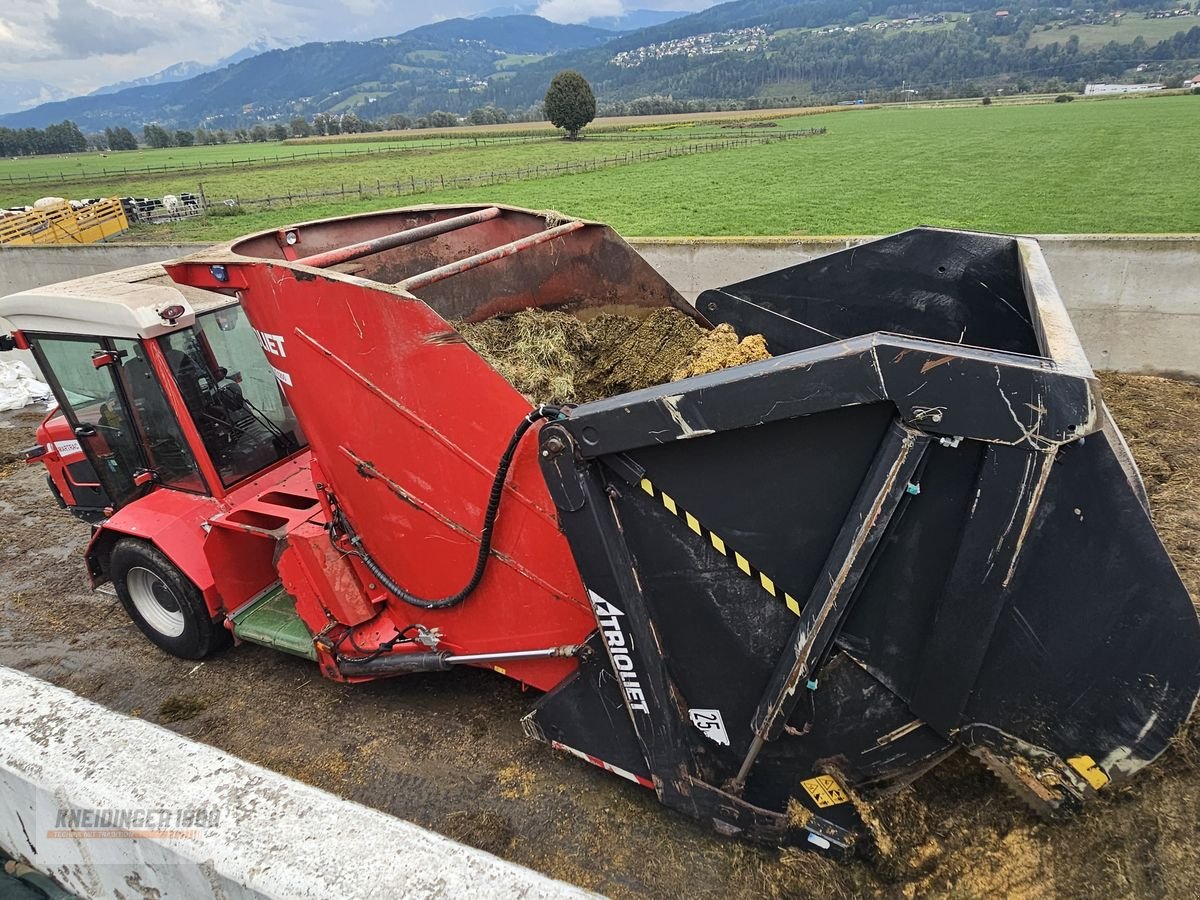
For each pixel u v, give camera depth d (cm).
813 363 207
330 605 365
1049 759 232
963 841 274
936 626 225
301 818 173
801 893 269
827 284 438
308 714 398
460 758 356
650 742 285
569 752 324
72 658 467
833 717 251
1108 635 212
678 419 228
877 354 200
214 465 436
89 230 2492
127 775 188
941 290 412
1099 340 704
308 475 466
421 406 296
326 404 323
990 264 397
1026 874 263
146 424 439
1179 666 210
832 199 2541
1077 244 679
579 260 436
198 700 418
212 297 447
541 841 307
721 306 467
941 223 1959
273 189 4112
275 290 312
